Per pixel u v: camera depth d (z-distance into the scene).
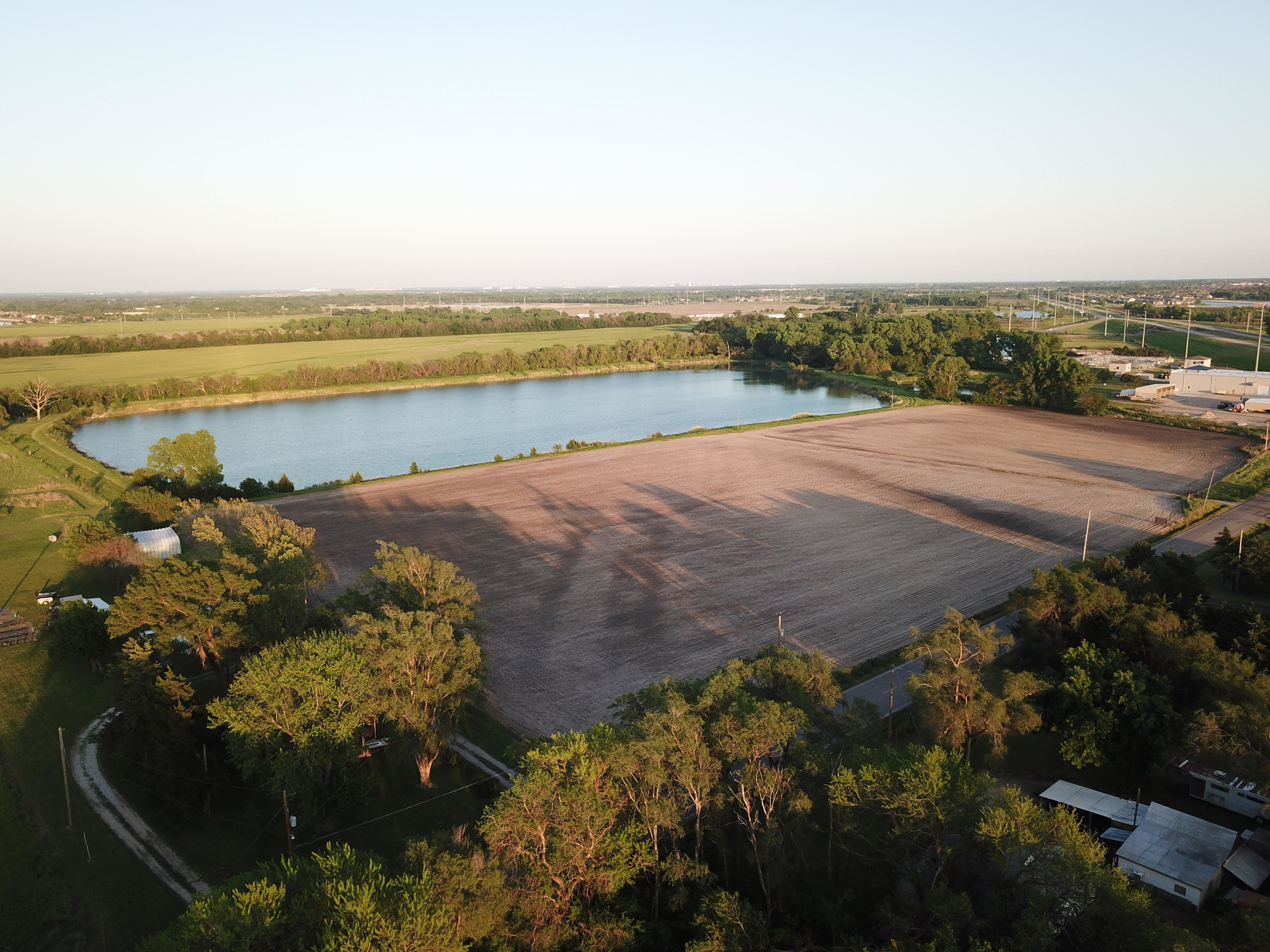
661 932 32.16
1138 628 52.50
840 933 31.53
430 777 46.22
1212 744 39.81
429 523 94.38
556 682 56.91
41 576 77.06
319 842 40.97
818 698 41.16
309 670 41.34
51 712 53.12
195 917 26.48
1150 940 26.80
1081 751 42.88
